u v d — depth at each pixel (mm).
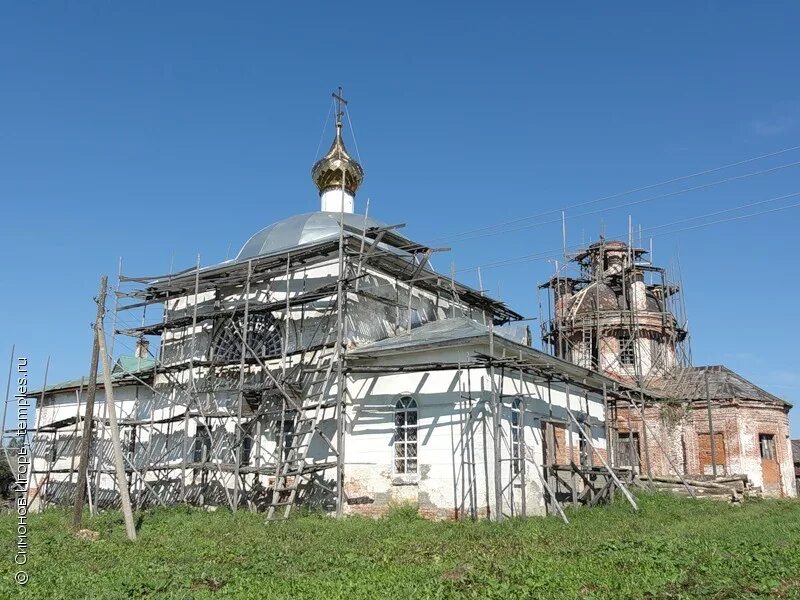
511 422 23000
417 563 13242
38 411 35469
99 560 14234
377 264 26109
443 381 22453
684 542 14133
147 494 28094
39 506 31625
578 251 46562
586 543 15219
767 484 38406
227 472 25438
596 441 30328
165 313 29891
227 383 26906
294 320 25672
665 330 42281
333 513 22750
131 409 30703
